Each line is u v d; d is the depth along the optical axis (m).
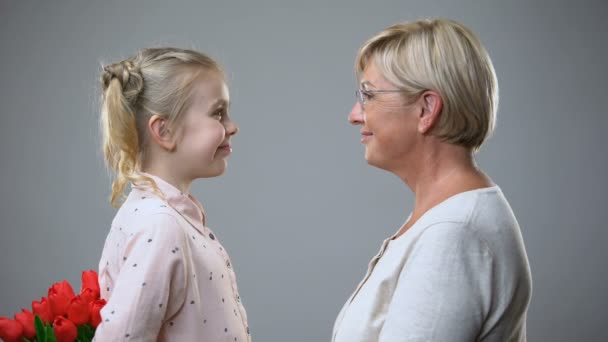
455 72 1.07
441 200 1.09
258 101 3.85
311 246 3.89
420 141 1.12
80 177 3.87
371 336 1.09
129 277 1.32
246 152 3.87
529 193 3.82
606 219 3.80
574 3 3.74
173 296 1.36
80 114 3.84
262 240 3.90
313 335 3.90
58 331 1.28
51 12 3.81
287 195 3.88
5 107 3.84
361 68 1.19
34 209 3.88
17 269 3.88
